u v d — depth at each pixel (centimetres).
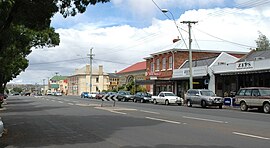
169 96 4228
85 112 2627
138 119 1998
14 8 1394
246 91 2961
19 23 1512
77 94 12494
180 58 5400
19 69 4722
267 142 1123
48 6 1384
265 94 2789
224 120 1925
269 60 3347
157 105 3938
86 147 1078
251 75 3666
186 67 5166
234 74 3806
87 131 1466
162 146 1062
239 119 1997
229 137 1238
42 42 3234
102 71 12506
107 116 2231
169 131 1425
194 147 1038
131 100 5359
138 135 1320
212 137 1241
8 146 1120
